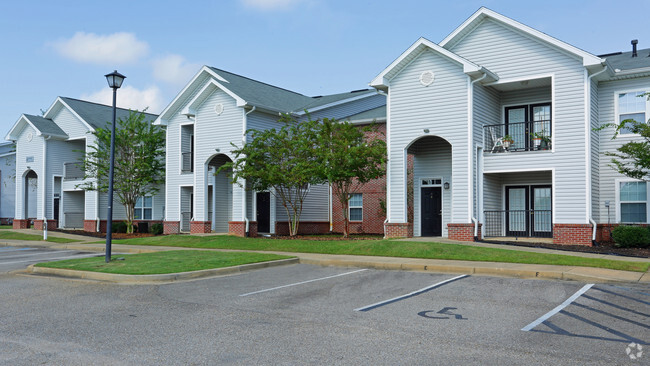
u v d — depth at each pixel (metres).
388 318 8.28
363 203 25.91
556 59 18.16
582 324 7.76
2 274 14.05
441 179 21.06
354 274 13.23
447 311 8.73
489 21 19.48
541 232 19.83
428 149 21.39
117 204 32.06
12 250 21.52
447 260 14.77
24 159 33.38
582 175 17.50
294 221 23.19
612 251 15.82
